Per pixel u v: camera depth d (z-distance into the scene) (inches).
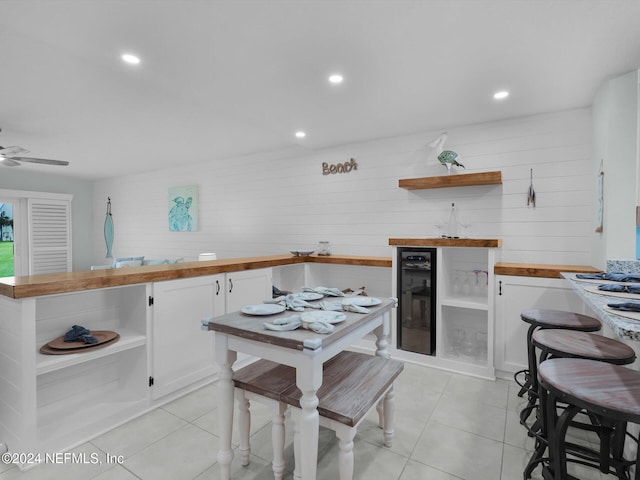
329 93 106.5
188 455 74.8
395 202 153.4
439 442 79.8
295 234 183.0
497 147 131.5
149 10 65.7
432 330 123.6
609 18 68.8
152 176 246.7
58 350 77.7
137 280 87.1
